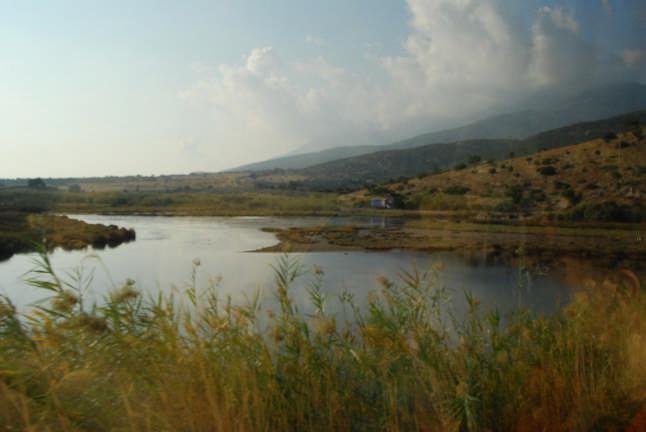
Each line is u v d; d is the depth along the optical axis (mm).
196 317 3166
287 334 3074
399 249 34969
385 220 57719
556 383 2781
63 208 70938
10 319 2504
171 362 2617
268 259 27219
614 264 11578
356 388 2908
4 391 2180
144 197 96312
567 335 3254
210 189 143375
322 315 3344
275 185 162000
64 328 2537
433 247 34250
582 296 3883
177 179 194000
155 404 2438
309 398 2738
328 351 3111
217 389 2537
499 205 36156
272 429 2521
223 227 55656
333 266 25016
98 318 2604
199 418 2369
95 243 34469
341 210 72562
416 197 53812
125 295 2844
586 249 20641
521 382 2836
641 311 3465
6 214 25125
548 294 5891
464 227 40094
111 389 2445
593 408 2598
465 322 3389
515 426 2635
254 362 2822
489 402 2730
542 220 28094
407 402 2752
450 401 2453
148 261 25891
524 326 3490
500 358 2900
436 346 3025
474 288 15133
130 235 41688
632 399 2639
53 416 2203
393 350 2822
